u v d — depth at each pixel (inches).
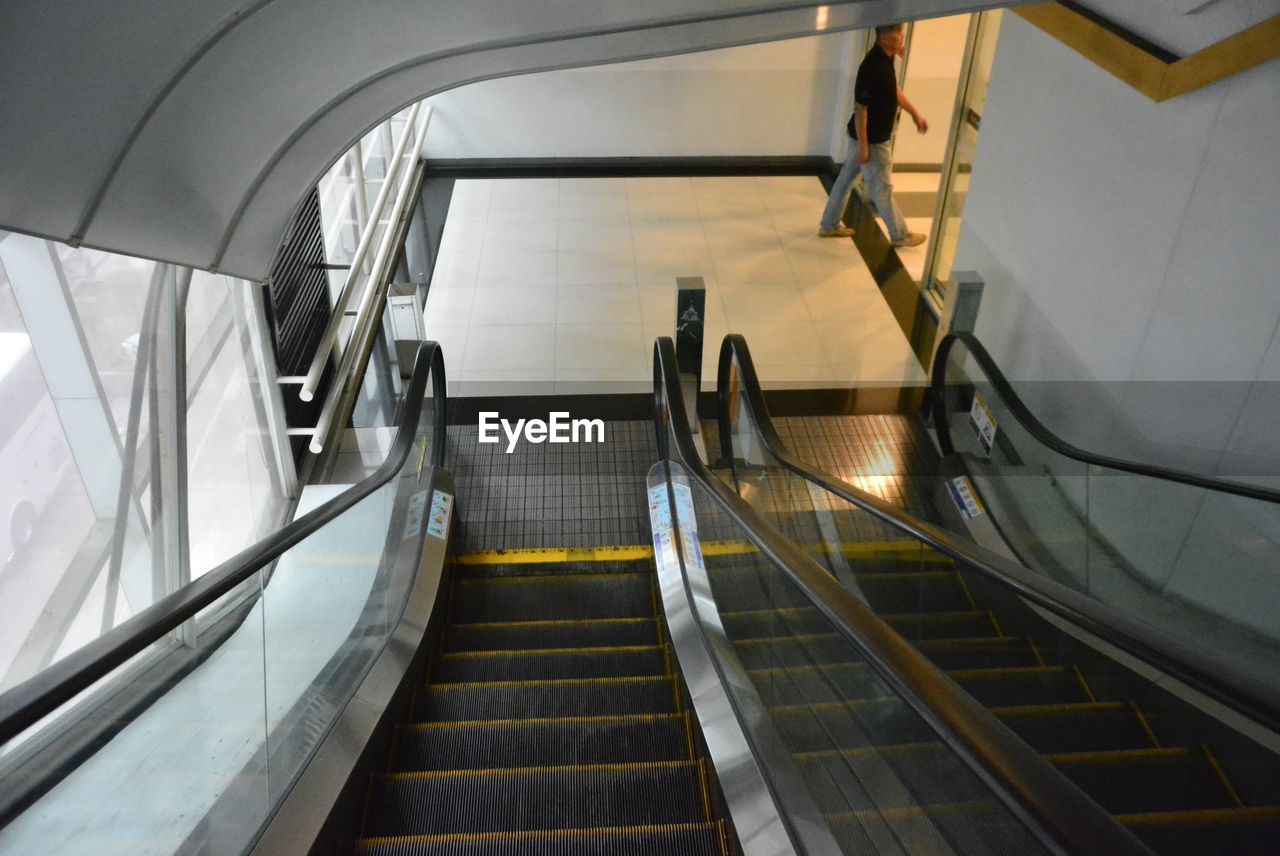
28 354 116.4
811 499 176.2
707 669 138.2
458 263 305.0
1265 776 91.1
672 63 350.3
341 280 257.1
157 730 74.6
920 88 340.5
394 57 119.4
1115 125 168.9
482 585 184.5
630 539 198.1
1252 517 108.1
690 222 332.5
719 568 154.3
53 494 119.8
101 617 121.0
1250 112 133.0
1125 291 165.9
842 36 345.1
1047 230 195.2
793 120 365.1
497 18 116.3
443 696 143.2
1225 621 111.4
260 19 94.3
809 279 294.8
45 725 63.0
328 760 108.9
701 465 163.8
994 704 123.6
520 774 118.4
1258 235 131.5
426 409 201.9
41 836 58.6
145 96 88.0
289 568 104.9
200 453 171.3
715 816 113.4
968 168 260.2
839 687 89.8
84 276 123.3
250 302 165.5
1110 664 120.6
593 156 371.6
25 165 77.3
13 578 114.6
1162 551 125.4
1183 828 84.7
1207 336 142.6
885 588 145.8
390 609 152.6
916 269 299.9
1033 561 159.8
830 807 91.0
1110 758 101.0
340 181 284.4
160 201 100.7
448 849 104.0
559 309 280.7
